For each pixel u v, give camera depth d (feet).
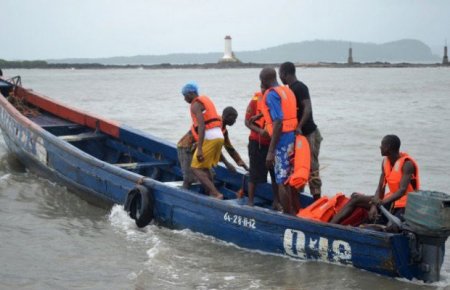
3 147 48.16
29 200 33.86
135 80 245.04
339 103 105.70
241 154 48.80
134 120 76.02
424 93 133.18
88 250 26.30
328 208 24.52
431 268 21.83
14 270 23.91
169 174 34.22
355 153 50.06
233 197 30.42
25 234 28.25
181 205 27.89
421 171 42.45
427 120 74.28
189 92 27.71
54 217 31.01
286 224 24.27
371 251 22.22
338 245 23.06
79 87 174.70
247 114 26.32
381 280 22.43
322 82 207.21
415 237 21.70
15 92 48.65
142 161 36.01
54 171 35.76
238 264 24.56
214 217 26.68
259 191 29.07
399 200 23.39
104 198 31.89
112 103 107.34
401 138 58.23
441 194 21.43
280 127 24.40
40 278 23.20
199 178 27.99
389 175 23.65
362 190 37.60
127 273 23.75
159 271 23.88
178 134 62.49
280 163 24.93
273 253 25.13
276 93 24.52
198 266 24.41
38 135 36.70
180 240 27.35
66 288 22.34
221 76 309.83
